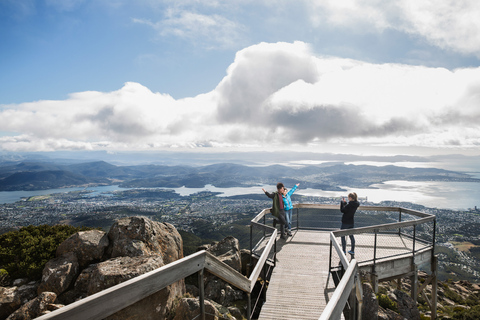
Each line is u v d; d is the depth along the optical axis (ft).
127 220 18.78
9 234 21.12
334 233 18.84
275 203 28.48
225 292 21.24
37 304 13.99
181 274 7.36
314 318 15.67
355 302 9.08
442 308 53.57
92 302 4.94
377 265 22.65
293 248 26.81
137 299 5.95
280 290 18.75
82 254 17.43
